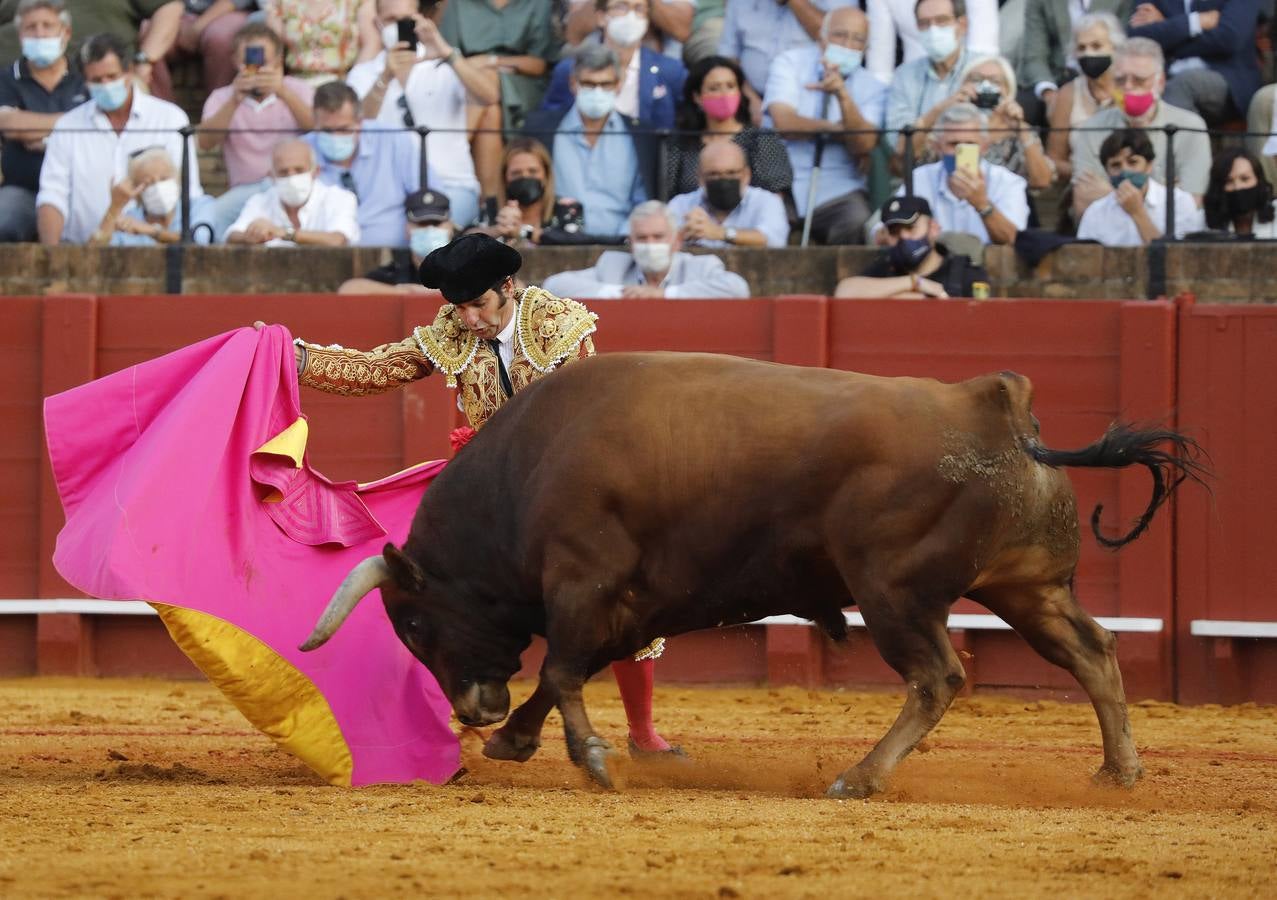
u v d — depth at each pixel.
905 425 10.46
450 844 8.80
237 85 24.77
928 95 23.56
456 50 24.19
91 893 7.63
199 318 20.06
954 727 16.25
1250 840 9.34
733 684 19.48
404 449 19.73
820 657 19.39
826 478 10.54
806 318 19.25
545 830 9.27
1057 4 24.48
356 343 19.81
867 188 23.69
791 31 24.25
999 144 23.09
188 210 23.67
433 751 12.02
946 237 22.16
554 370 11.62
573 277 21.92
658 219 21.64
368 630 12.18
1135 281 22.27
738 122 24.16
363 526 12.54
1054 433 19.09
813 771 12.66
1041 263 22.39
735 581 10.95
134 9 26.14
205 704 17.66
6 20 26.45
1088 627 11.25
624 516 10.95
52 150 24.45
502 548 11.47
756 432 10.75
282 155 23.36
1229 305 18.75
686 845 8.80
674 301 19.52
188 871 8.09
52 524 20.22
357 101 23.95
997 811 10.30
